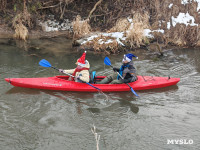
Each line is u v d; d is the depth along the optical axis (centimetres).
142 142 462
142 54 945
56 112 549
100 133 484
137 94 652
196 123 522
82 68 632
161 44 1041
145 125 514
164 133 489
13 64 786
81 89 642
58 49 944
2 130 477
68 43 1010
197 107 588
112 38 998
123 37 1018
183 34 1061
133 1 1187
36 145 445
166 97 639
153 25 1108
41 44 980
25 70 752
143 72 781
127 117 543
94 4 1216
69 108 569
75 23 1062
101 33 1052
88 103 596
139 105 596
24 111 545
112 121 527
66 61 839
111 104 597
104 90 649
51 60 839
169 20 1097
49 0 1160
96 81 700
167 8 1114
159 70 801
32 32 1075
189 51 990
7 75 709
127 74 656
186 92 666
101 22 1162
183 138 475
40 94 625
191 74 777
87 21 1128
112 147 448
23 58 840
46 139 461
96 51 950
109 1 1207
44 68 777
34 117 525
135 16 1109
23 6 1116
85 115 545
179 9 1106
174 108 583
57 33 1093
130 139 470
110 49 947
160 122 525
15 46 942
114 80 669
